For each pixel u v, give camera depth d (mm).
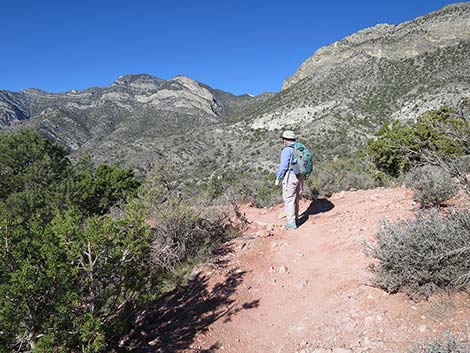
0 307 3219
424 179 6160
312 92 121562
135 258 4180
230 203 9844
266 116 117625
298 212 7488
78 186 21844
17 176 27031
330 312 4066
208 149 101000
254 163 78000
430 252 3740
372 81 110312
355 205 7574
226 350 3957
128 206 4535
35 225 3891
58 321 3445
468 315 3352
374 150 16234
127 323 4258
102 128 184000
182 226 6215
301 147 6852
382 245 4203
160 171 10977
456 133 4215
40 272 3457
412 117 71188
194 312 4738
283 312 4402
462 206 5340
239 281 5242
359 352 3301
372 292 4094
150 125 194625
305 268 5234
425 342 3076
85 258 3973
